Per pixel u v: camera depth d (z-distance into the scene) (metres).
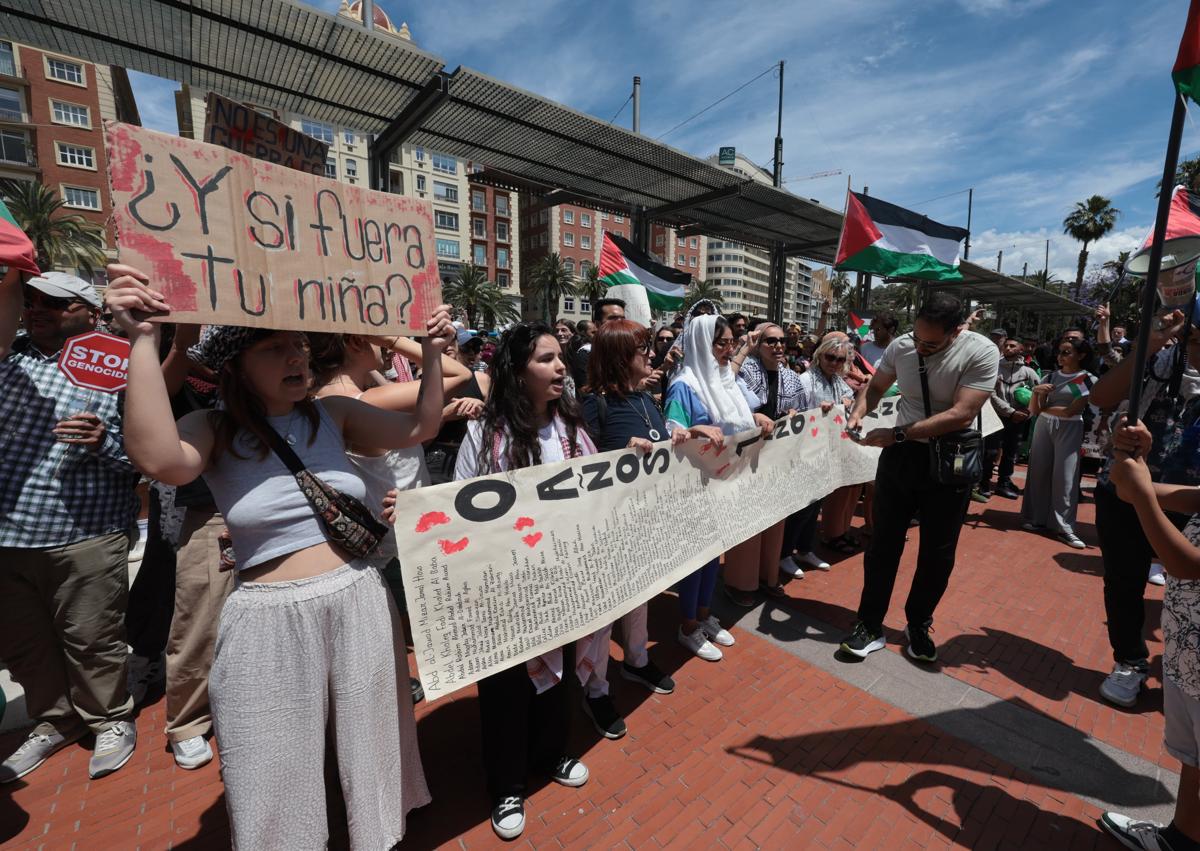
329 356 2.21
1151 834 1.94
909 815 2.13
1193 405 2.69
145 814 2.09
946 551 2.97
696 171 6.61
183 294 1.24
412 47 4.24
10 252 1.69
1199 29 1.38
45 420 2.15
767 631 3.46
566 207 69.75
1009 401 6.33
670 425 2.97
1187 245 2.00
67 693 2.41
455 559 1.90
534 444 2.12
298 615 1.52
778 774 2.32
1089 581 4.21
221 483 1.51
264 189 1.37
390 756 1.73
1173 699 1.81
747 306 112.06
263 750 1.49
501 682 2.03
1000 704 2.78
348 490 1.64
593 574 2.29
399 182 55.53
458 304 56.22
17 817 2.07
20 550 2.14
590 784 2.27
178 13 3.74
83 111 37.25
